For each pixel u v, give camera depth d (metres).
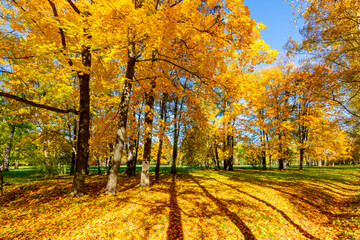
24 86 8.91
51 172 12.70
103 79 9.35
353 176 15.93
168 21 4.46
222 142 23.31
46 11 6.21
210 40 6.03
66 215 5.39
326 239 4.61
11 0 5.29
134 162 15.91
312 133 20.55
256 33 5.37
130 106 8.96
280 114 21.25
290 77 17.58
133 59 7.44
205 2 4.88
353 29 6.28
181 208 6.27
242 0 4.14
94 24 4.46
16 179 12.25
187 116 9.90
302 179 13.10
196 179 13.13
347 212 6.37
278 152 19.69
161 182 11.35
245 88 7.01
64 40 5.91
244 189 9.64
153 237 4.33
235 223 5.29
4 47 4.63
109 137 10.80
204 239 4.37
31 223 4.92
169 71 9.60
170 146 15.31
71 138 14.23
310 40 7.03
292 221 5.72
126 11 3.93
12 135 9.70
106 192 7.29
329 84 7.50
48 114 11.64
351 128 10.89
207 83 7.34
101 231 4.50
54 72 5.57
